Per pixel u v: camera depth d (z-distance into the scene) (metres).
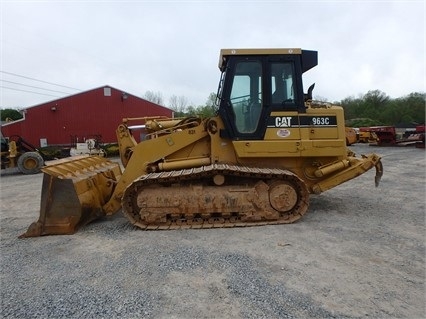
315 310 3.04
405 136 25.08
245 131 5.98
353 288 3.44
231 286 3.51
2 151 16.22
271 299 3.24
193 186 5.70
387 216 6.16
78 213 5.50
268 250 4.50
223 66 6.47
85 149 20.73
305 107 5.99
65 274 3.93
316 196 8.05
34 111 29.16
